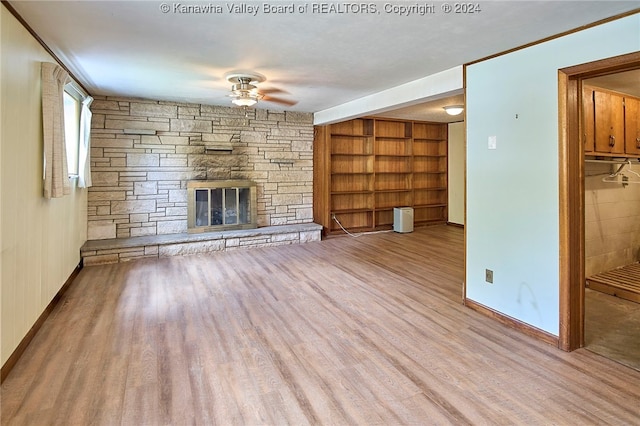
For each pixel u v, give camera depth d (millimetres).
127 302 3359
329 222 6707
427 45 2816
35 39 2652
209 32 2611
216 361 2334
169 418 1792
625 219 4227
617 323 2939
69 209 3838
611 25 2180
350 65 3396
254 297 3516
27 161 2500
